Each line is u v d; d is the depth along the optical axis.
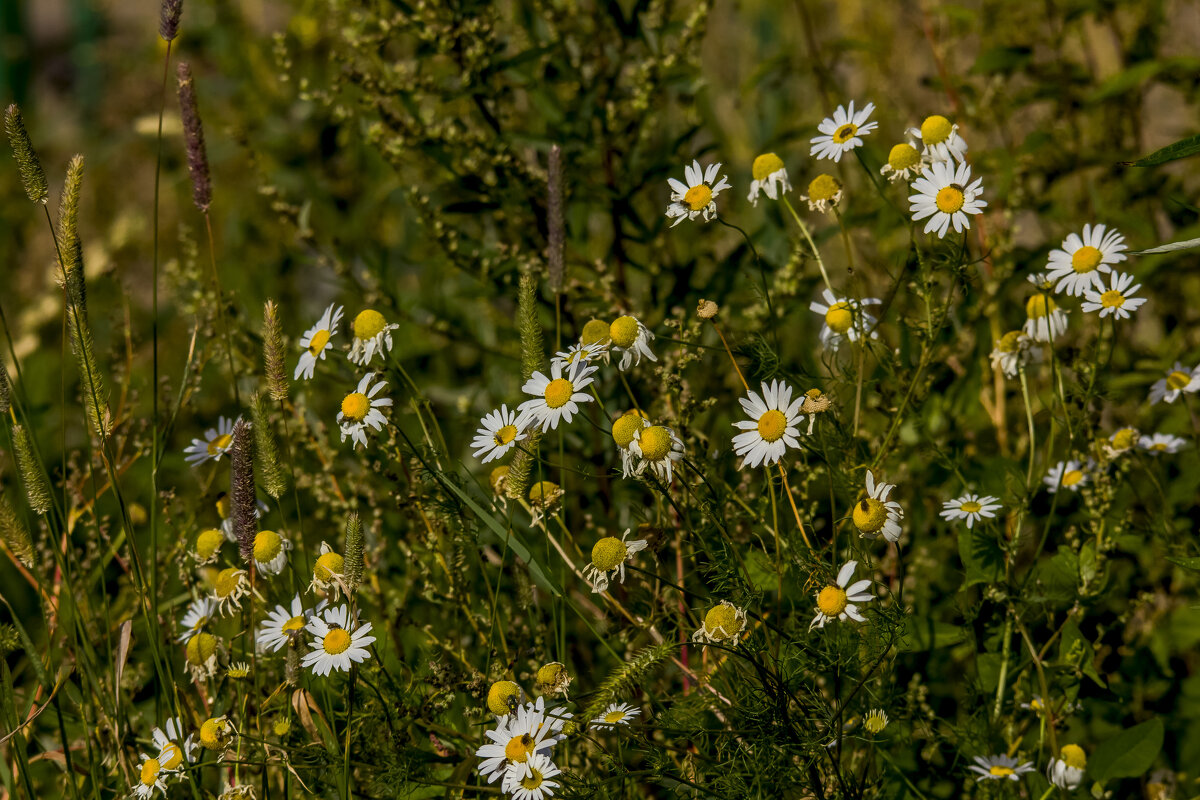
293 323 4.34
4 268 5.78
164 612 2.75
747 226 4.32
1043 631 2.81
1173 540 2.79
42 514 2.31
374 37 3.26
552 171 2.57
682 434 2.53
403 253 4.25
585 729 2.16
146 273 5.62
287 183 4.57
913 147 2.32
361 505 3.29
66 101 7.00
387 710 2.24
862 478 2.43
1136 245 3.47
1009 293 3.43
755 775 2.08
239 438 2.17
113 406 4.09
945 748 2.78
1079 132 3.75
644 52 3.37
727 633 2.06
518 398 3.56
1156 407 3.35
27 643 2.27
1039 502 3.09
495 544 3.06
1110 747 2.46
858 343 2.49
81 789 2.40
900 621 2.14
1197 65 3.31
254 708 2.54
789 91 4.38
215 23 5.12
